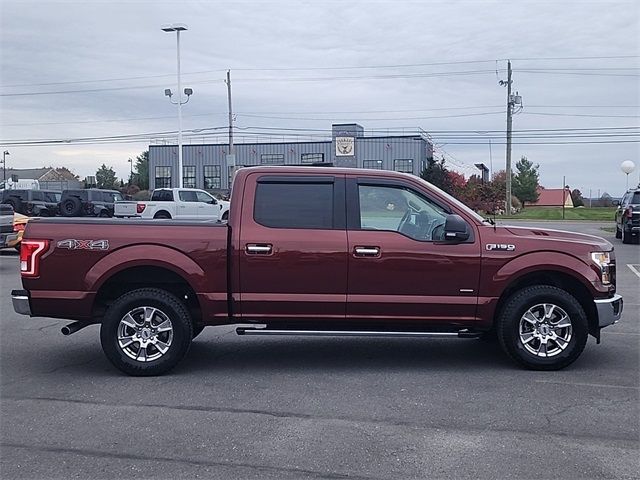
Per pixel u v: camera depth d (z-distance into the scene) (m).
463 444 4.94
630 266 16.72
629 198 24.47
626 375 6.80
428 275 6.83
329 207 6.94
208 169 62.16
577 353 6.90
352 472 4.47
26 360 7.57
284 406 5.84
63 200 32.91
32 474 4.47
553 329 6.94
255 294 6.84
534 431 5.20
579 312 6.86
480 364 7.30
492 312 6.91
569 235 7.19
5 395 6.21
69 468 4.56
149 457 4.74
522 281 7.18
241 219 6.89
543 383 6.52
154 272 7.03
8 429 5.30
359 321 6.90
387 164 57.59
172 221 6.98
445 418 5.50
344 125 57.38
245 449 4.87
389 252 6.80
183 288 7.14
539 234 7.08
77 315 6.82
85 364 7.38
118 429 5.29
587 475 4.41
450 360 7.48
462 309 6.88
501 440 5.02
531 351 6.93
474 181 56.72
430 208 7.04
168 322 6.82
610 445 4.92
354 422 5.41
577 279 6.92
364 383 6.55
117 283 7.09
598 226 35.31
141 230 6.83
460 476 4.40
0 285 13.66
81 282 6.76
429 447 4.88
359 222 6.93
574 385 6.44
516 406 5.80
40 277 6.77
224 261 6.81
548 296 6.86
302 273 6.81
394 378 6.73
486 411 5.68
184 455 4.77
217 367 7.21
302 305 6.84
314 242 6.81
